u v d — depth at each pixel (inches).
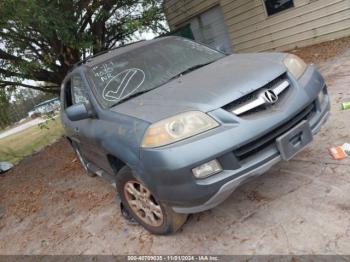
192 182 105.0
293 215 119.3
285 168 150.0
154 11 385.1
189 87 127.3
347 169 133.2
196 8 513.3
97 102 149.1
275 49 437.7
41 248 166.9
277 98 116.3
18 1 268.5
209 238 124.0
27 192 270.7
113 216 168.6
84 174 255.8
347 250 97.8
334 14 360.2
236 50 490.0
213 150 104.6
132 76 155.6
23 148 549.6
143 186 124.4
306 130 118.0
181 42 178.7
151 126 112.0
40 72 394.6
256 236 116.2
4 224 219.9
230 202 140.3
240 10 454.0
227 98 111.3
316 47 372.5
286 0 396.5
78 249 151.8
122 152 120.4
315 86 128.6
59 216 196.2
